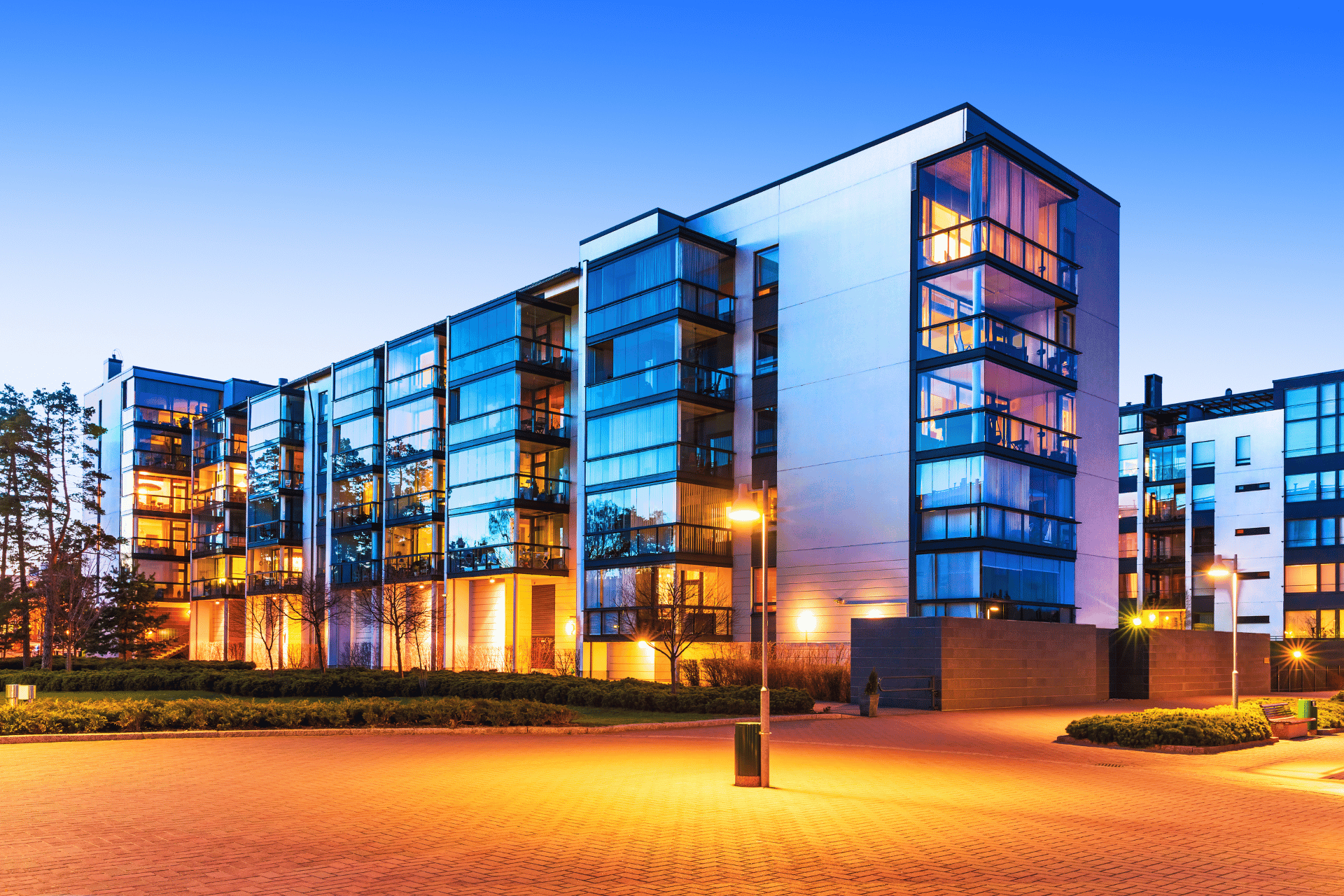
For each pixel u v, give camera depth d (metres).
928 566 31.52
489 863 8.42
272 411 57.31
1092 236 37.41
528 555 40.53
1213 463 63.62
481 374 42.78
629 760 15.79
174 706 18.92
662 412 36.38
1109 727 19.73
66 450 59.28
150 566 68.00
